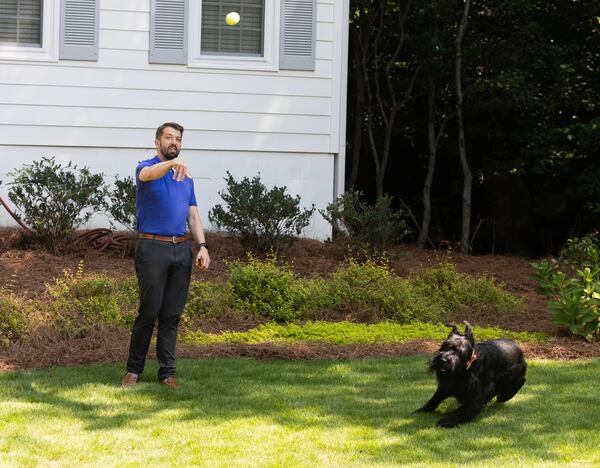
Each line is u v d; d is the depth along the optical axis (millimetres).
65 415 6398
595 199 16438
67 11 12820
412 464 5504
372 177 18438
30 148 12852
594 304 9086
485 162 17406
